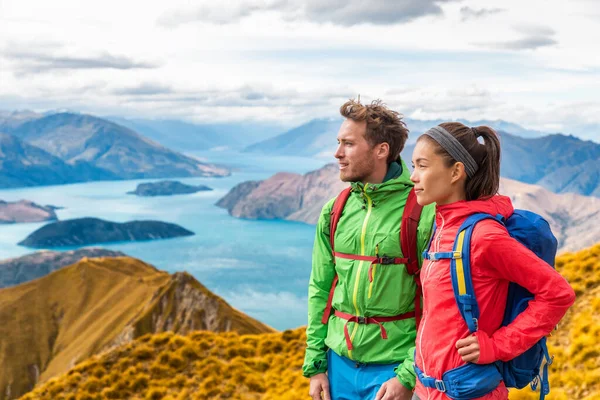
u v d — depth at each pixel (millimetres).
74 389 20188
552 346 13570
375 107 5426
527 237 4059
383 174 5441
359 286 5273
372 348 5258
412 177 4395
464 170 4172
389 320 5266
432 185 4250
